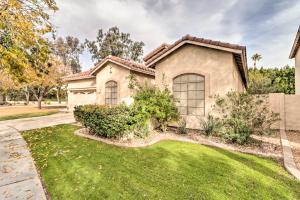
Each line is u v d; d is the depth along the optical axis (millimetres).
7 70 7852
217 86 10008
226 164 5645
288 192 4141
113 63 14836
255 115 7941
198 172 5113
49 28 8734
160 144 7809
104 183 4605
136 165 5625
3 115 20750
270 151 6895
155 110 9109
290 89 22531
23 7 7766
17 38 7355
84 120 9828
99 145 7750
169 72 11594
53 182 4789
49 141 8734
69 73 26359
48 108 30016
